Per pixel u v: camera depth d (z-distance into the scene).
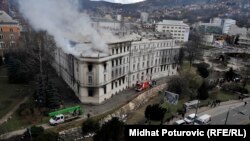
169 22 187.00
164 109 52.50
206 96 69.06
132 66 74.62
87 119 47.66
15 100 56.81
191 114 56.16
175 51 94.19
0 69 83.56
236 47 171.00
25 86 67.06
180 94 69.12
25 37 85.94
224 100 70.31
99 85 58.34
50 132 39.84
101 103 60.19
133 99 63.03
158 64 87.56
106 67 60.16
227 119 56.69
